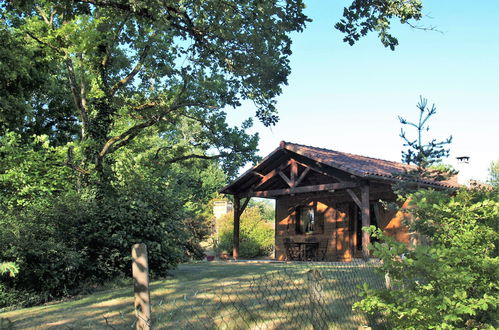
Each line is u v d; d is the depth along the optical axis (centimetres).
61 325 600
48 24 1436
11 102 1544
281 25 989
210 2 1012
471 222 532
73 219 1038
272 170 1972
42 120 2116
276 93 1497
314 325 529
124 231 1065
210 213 3306
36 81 1689
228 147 2000
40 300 895
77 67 1794
